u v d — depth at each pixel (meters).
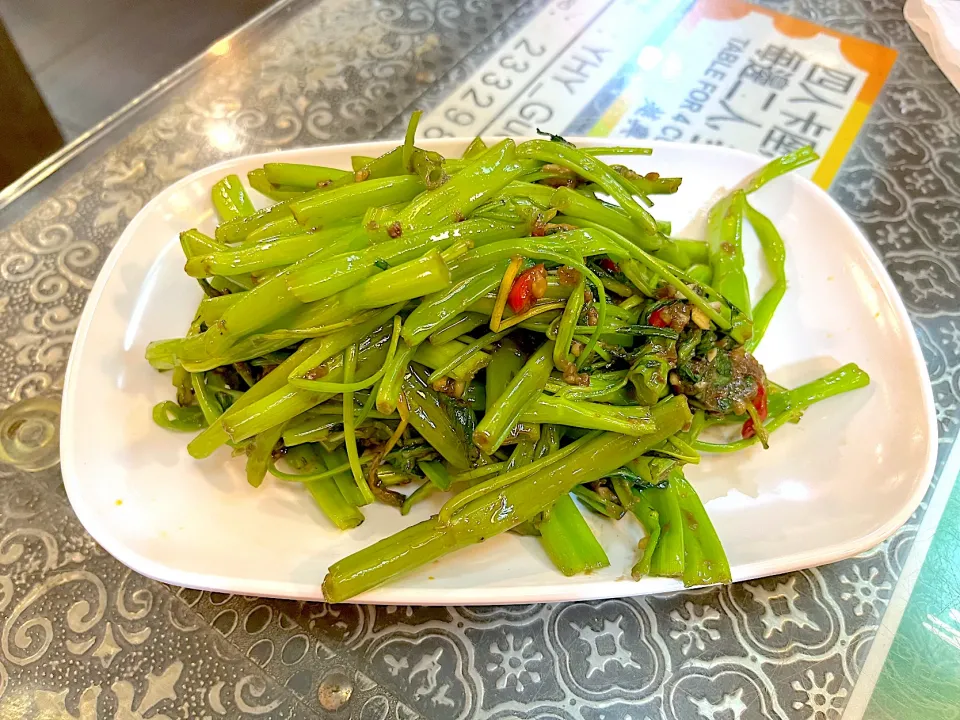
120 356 0.23
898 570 0.22
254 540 0.20
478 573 0.19
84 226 0.29
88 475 0.21
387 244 0.18
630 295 0.21
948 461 0.24
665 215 0.26
